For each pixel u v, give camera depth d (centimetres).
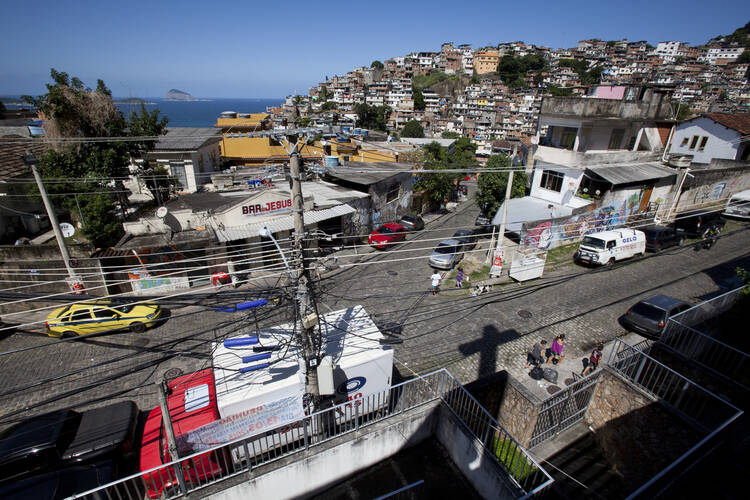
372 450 809
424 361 1304
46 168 1902
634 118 2397
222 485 680
